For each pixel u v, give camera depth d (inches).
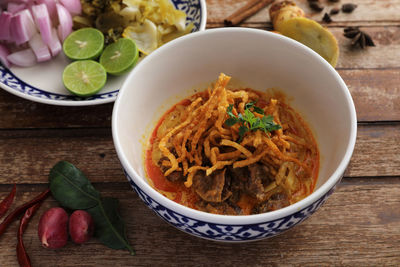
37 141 19.4
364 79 20.6
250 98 18.5
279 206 16.9
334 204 18.0
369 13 22.4
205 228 15.0
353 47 21.5
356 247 17.3
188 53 17.8
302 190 17.1
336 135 16.7
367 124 19.7
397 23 22.1
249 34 17.5
